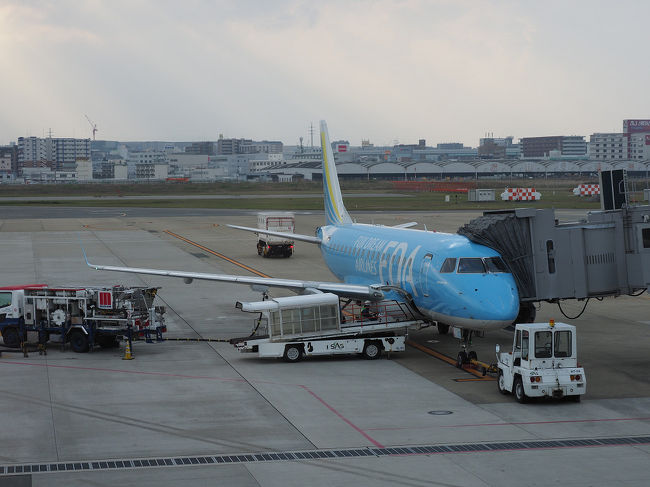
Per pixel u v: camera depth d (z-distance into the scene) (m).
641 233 34.06
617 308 49.97
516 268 33.88
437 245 35.50
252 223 120.88
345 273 47.31
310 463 21.86
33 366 34.41
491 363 34.59
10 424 25.50
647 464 21.86
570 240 34.75
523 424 25.66
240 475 20.91
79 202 188.25
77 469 21.31
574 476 20.92
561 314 47.72
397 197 192.00
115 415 26.59
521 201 160.50
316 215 135.00
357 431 24.84
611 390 30.11
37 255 78.06
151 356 36.53
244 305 35.06
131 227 113.88
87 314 37.53
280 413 26.88
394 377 32.22
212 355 36.72
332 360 35.62
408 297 36.47
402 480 20.59
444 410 27.33
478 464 21.83
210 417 26.36
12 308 38.06
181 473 21.03
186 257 77.44
